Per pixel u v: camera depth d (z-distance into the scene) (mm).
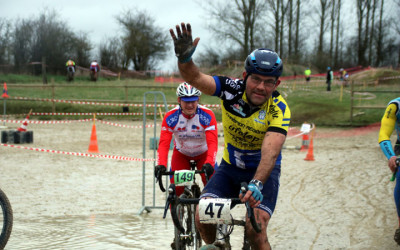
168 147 3580
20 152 9648
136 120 16953
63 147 10383
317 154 9234
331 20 40281
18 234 4020
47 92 21750
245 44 33125
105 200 5621
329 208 4914
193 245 3131
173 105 17641
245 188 2078
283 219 4551
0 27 33531
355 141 11406
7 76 29672
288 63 34531
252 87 2262
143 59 39906
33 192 6031
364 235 3900
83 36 35438
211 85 2357
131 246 3689
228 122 2471
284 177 6867
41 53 33719
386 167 7348
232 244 3814
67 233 4078
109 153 9641
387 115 3273
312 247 3629
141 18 39781
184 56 2184
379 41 39719
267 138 2287
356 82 25812
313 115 16250
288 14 36531
